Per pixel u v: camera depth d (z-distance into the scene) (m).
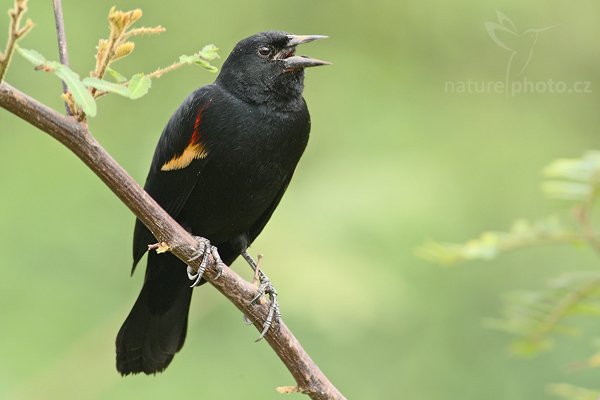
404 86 14.40
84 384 10.89
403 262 11.32
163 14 13.87
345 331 10.47
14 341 11.07
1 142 12.69
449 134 14.02
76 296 11.58
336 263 10.66
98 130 12.97
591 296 5.24
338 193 11.69
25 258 11.70
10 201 12.09
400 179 12.11
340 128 13.62
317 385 5.80
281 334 5.83
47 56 12.62
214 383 11.30
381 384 11.65
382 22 14.48
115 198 12.27
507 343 12.12
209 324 11.59
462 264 12.43
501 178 13.79
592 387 11.66
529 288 12.41
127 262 11.92
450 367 11.99
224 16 14.06
